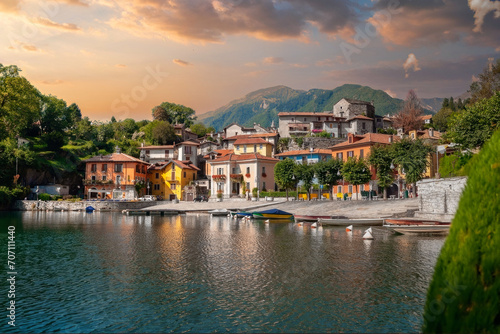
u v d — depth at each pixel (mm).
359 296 15570
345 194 69125
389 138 75375
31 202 82375
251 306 14508
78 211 80938
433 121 125000
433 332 6133
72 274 19781
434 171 61406
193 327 12594
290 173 74188
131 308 14422
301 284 17453
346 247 27828
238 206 73250
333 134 117000
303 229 42062
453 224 6344
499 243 5723
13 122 80688
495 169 6070
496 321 5574
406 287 16797
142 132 134625
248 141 103188
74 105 141750
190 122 165875
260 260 23062
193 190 96812
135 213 73062
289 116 130125
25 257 24625
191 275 19344
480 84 79500
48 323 13008
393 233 35625
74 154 105750
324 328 12359
